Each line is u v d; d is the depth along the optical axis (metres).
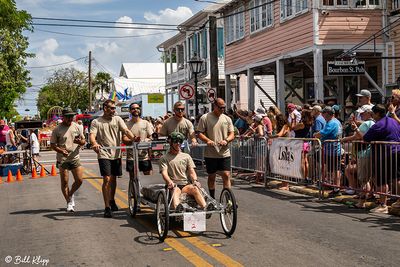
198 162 17.80
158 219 7.32
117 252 6.59
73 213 9.62
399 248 6.41
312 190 11.11
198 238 7.19
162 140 9.02
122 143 9.31
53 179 16.48
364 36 18.05
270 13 21.44
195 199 7.40
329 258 6.01
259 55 22.72
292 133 12.70
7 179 16.83
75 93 73.75
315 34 17.80
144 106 38.34
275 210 9.31
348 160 9.77
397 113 9.63
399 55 17.75
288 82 26.86
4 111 37.19
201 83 32.41
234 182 13.57
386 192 8.80
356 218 8.41
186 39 35.12
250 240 7.00
